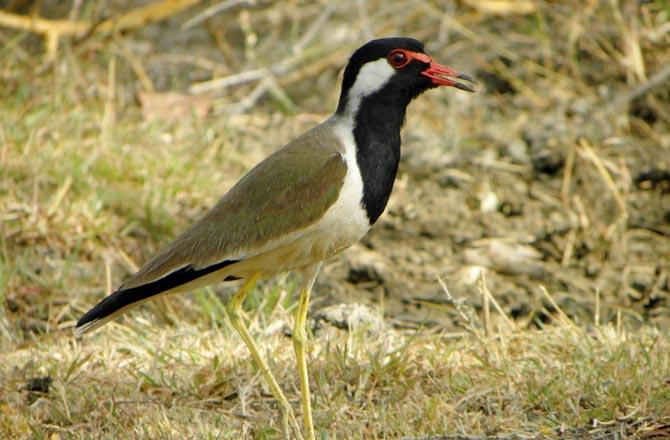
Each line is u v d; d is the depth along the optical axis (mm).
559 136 14977
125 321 11055
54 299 11477
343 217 8789
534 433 8414
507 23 17016
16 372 9734
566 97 15734
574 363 9445
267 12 17797
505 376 9344
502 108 15734
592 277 12766
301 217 8727
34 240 12164
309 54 16406
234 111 15578
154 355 10023
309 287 9062
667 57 15906
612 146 14867
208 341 10375
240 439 8453
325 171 8750
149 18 16297
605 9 16547
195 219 12961
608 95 15711
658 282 12562
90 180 13008
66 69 15266
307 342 10211
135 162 13445
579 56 16328
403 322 11500
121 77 16141
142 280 8797
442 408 8852
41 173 12898
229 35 17469
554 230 13570
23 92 14594
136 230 12539
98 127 14227
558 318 11219
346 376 9484
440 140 15008
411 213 13758
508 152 14906
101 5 17281
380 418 8711
